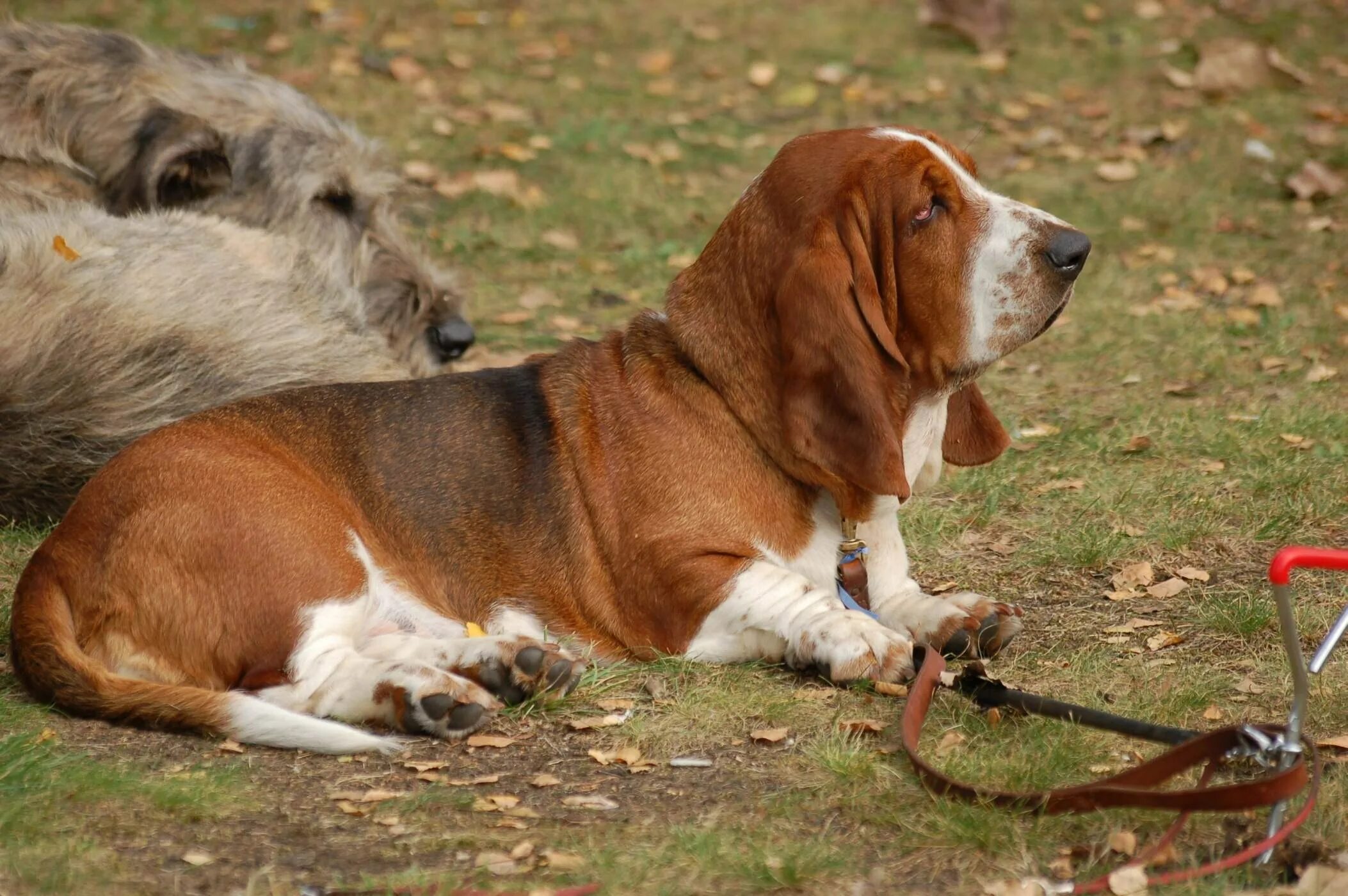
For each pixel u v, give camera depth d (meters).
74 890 5.59
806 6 24.67
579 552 7.83
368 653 7.49
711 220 17.56
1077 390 12.83
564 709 7.42
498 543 7.90
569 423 8.00
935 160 7.58
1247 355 13.34
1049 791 6.04
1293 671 5.69
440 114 20.33
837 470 7.39
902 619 7.95
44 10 22.02
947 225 7.54
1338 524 9.86
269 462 7.52
